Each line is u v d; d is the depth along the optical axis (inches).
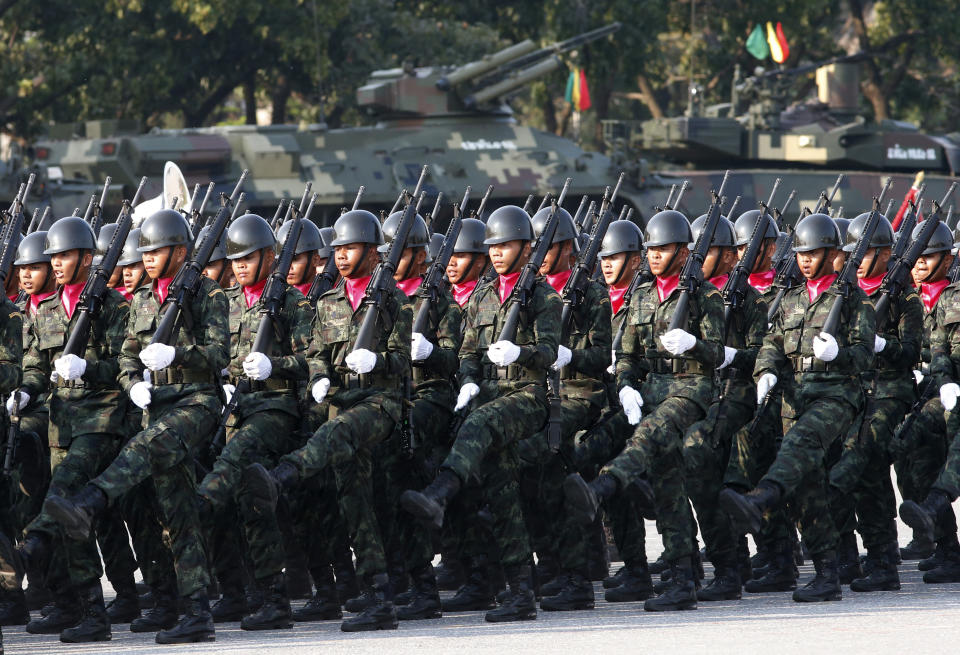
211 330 933.2
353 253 972.6
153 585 978.7
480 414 944.9
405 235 987.3
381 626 938.7
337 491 1012.5
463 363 1030.4
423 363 1030.4
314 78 4471.0
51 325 1017.5
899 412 1117.7
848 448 1083.9
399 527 1030.4
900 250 1143.6
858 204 3107.8
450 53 4549.7
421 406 1024.2
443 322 1035.3
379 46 4562.0
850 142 3208.7
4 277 1026.7
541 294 983.6
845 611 964.0
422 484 1024.2
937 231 1202.6
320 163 2901.1
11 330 944.9
